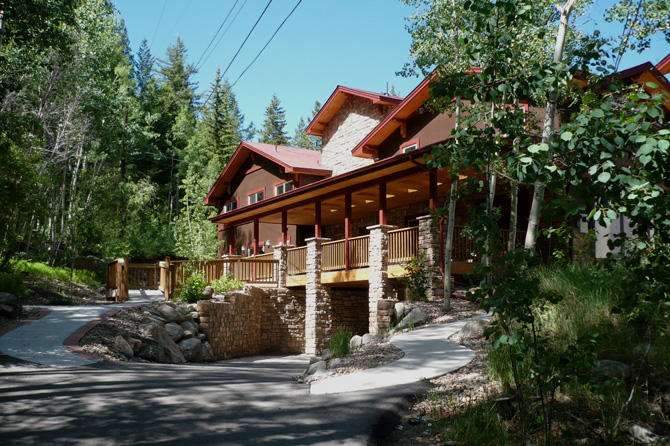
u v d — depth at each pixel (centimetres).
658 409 574
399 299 1603
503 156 451
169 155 5412
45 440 524
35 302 2005
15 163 1856
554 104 1051
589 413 576
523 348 496
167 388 760
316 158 2964
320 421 595
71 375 864
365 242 1725
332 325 1980
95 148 3600
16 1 1808
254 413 628
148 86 5753
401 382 739
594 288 927
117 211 3734
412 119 2134
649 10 1132
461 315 1276
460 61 1304
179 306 1744
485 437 532
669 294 486
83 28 3061
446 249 1376
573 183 440
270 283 2128
